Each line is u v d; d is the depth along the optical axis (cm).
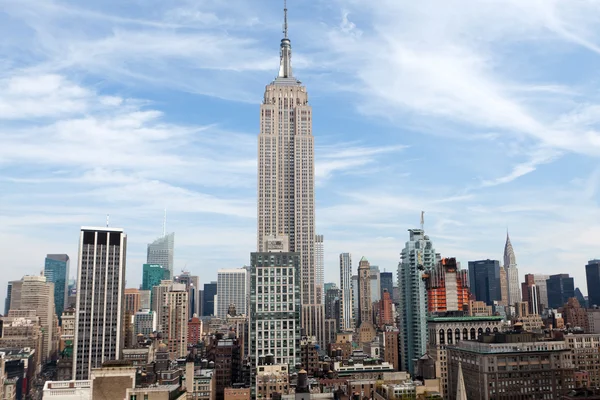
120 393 18475
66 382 19950
